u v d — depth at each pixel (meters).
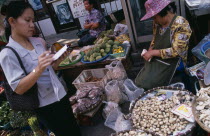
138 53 4.29
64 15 6.98
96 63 3.83
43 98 2.25
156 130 2.14
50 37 7.18
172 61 2.71
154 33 2.89
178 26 2.43
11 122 3.52
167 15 2.52
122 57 3.72
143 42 4.35
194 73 2.37
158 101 2.47
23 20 1.93
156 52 2.62
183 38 2.44
